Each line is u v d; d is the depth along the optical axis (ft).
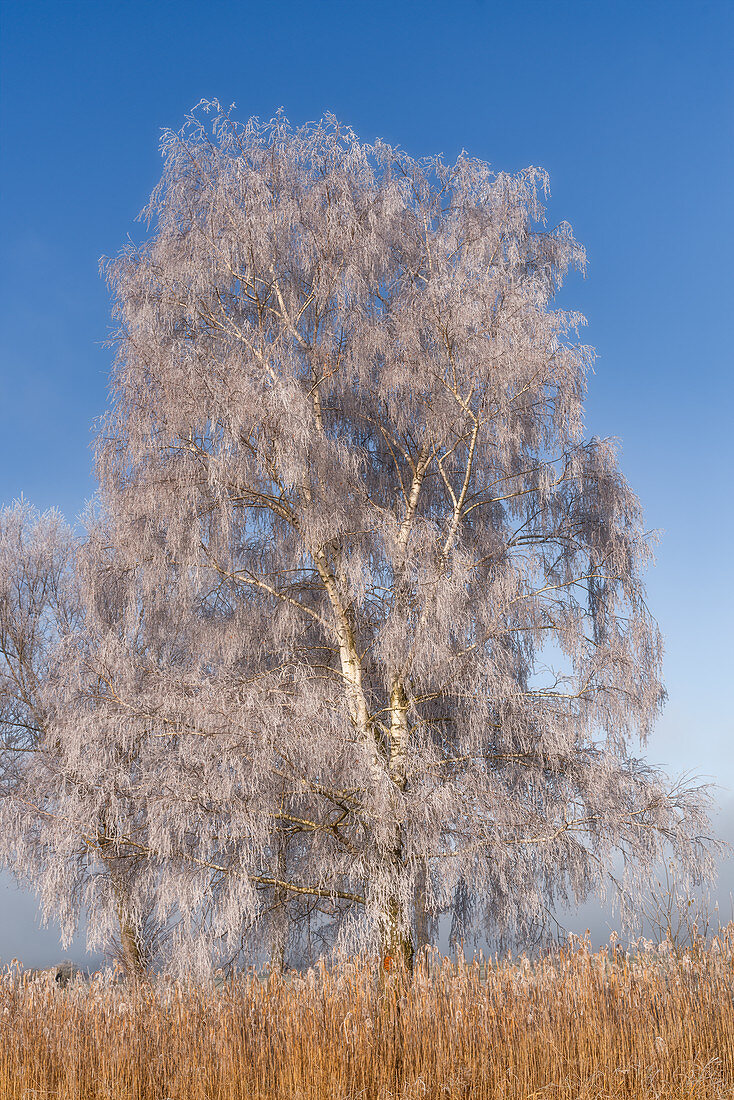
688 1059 18.48
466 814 29.09
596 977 20.54
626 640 34.37
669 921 22.59
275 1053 18.70
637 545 34.83
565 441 34.68
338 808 31.27
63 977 30.50
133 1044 19.24
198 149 36.52
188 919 27.73
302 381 36.17
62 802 30.17
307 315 37.27
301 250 35.81
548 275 40.01
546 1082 18.22
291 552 36.27
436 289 34.73
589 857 30.89
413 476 39.73
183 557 32.35
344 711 30.22
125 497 33.71
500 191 39.47
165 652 37.88
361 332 35.27
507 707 32.55
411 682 34.37
